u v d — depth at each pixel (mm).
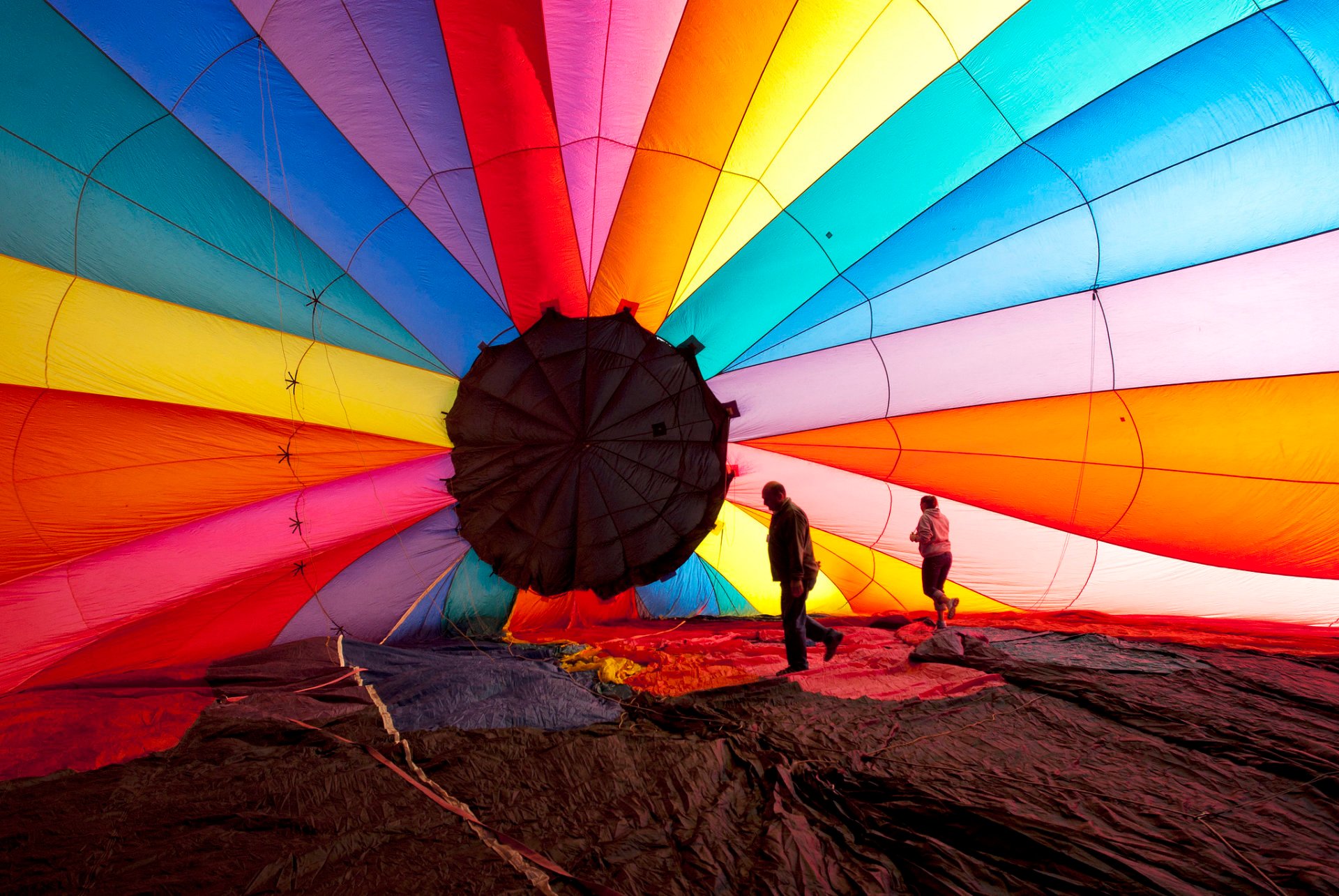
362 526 6973
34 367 5781
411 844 2824
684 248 6906
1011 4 6094
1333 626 7129
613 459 7102
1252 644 6422
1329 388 6594
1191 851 2662
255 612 6879
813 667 5863
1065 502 7555
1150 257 6719
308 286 6520
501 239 6699
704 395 7211
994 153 6719
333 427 6688
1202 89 6238
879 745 3889
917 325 7250
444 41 5941
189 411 6246
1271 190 6305
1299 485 6820
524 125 6266
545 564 7398
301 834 2920
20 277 5703
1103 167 6555
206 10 5645
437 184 6473
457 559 7621
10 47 5383
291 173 6254
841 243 7031
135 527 6090
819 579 8867
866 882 2514
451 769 3590
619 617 8719
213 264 6227
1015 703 4562
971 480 7723
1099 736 3949
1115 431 7207
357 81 6035
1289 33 5957
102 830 2969
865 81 6367
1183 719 4074
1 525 5633
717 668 5898
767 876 2547
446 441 7047
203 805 3209
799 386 7461
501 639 7824
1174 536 7352
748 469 7848
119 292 6031
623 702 4953
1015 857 2637
